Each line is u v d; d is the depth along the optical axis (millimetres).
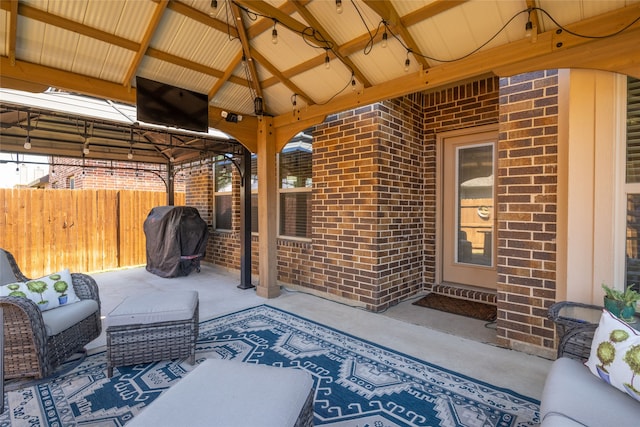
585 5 2176
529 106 2949
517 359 2824
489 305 4258
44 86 2955
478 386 2400
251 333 3371
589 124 2459
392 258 4312
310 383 1645
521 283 3002
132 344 2582
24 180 14484
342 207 4438
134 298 2875
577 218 2508
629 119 2354
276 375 1639
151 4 2715
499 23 2451
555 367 1790
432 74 2980
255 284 5391
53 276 2920
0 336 1502
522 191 2998
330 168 4578
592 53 2279
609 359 1602
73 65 3008
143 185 8914
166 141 6305
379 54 3074
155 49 3146
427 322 3682
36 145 5398
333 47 3031
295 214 5340
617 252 2375
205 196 7355
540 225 2904
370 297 4117
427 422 2012
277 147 4648
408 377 2525
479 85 4352
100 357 2859
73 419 2033
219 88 3863
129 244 7164
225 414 1332
